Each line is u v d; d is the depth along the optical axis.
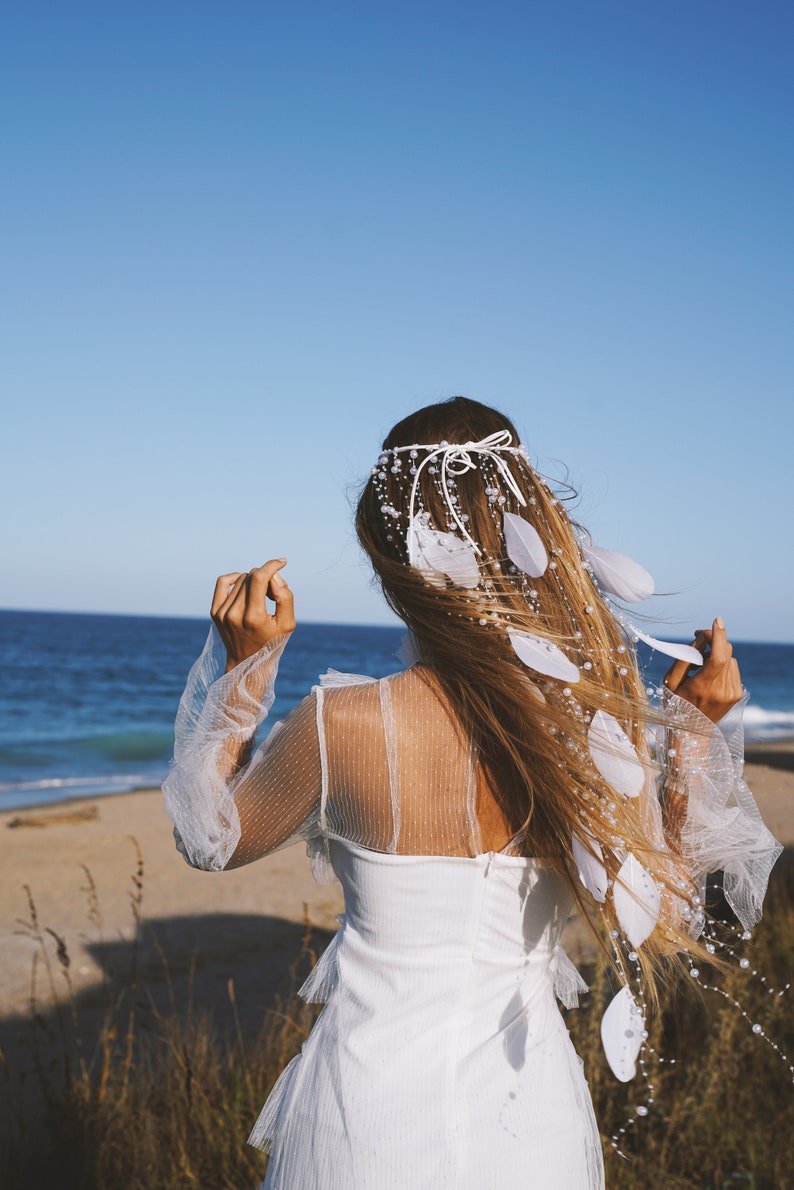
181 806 1.38
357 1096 1.32
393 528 1.46
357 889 1.40
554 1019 1.46
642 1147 3.11
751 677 72.88
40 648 71.12
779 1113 3.29
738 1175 3.01
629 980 1.39
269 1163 1.45
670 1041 3.67
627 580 1.44
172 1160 2.96
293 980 5.80
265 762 1.38
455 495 1.44
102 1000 5.42
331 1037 1.39
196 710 1.47
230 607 1.41
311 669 66.44
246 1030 4.90
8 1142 3.05
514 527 1.36
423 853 1.36
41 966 6.08
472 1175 1.28
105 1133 3.05
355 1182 1.29
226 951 6.52
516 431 1.57
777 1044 3.67
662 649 1.43
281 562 1.41
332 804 1.38
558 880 1.44
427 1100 1.31
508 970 1.39
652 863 1.40
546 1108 1.35
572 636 1.39
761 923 4.61
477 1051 1.35
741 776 1.50
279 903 7.84
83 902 7.93
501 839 1.38
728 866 1.50
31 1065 4.31
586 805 1.30
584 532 1.61
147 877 8.80
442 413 1.51
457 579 1.38
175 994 5.57
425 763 1.35
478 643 1.34
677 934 1.48
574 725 1.32
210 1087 3.37
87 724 31.17
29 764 20.80
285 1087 1.48
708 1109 3.16
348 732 1.34
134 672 53.44
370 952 1.38
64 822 12.11
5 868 9.20
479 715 1.32
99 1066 4.25
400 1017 1.35
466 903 1.35
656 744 1.51
